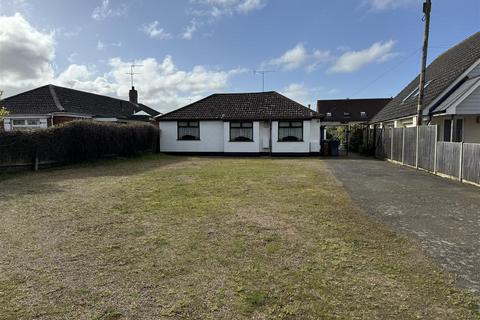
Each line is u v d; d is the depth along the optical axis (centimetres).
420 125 1486
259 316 299
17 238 507
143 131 2086
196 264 412
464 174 1034
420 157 1387
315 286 354
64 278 373
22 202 756
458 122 1581
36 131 1338
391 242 488
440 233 530
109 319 295
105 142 1695
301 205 721
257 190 904
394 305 317
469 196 816
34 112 2352
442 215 639
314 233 529
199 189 920
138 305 318
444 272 388
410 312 304
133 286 355
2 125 2273
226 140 2311
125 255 441
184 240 499
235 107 2394
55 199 789
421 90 1479
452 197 805
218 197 809
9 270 393
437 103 1536
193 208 696
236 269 397
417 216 632
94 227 564
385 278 372
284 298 330
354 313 303
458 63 1702
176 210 680
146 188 936
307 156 2255
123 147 1861
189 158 2078
